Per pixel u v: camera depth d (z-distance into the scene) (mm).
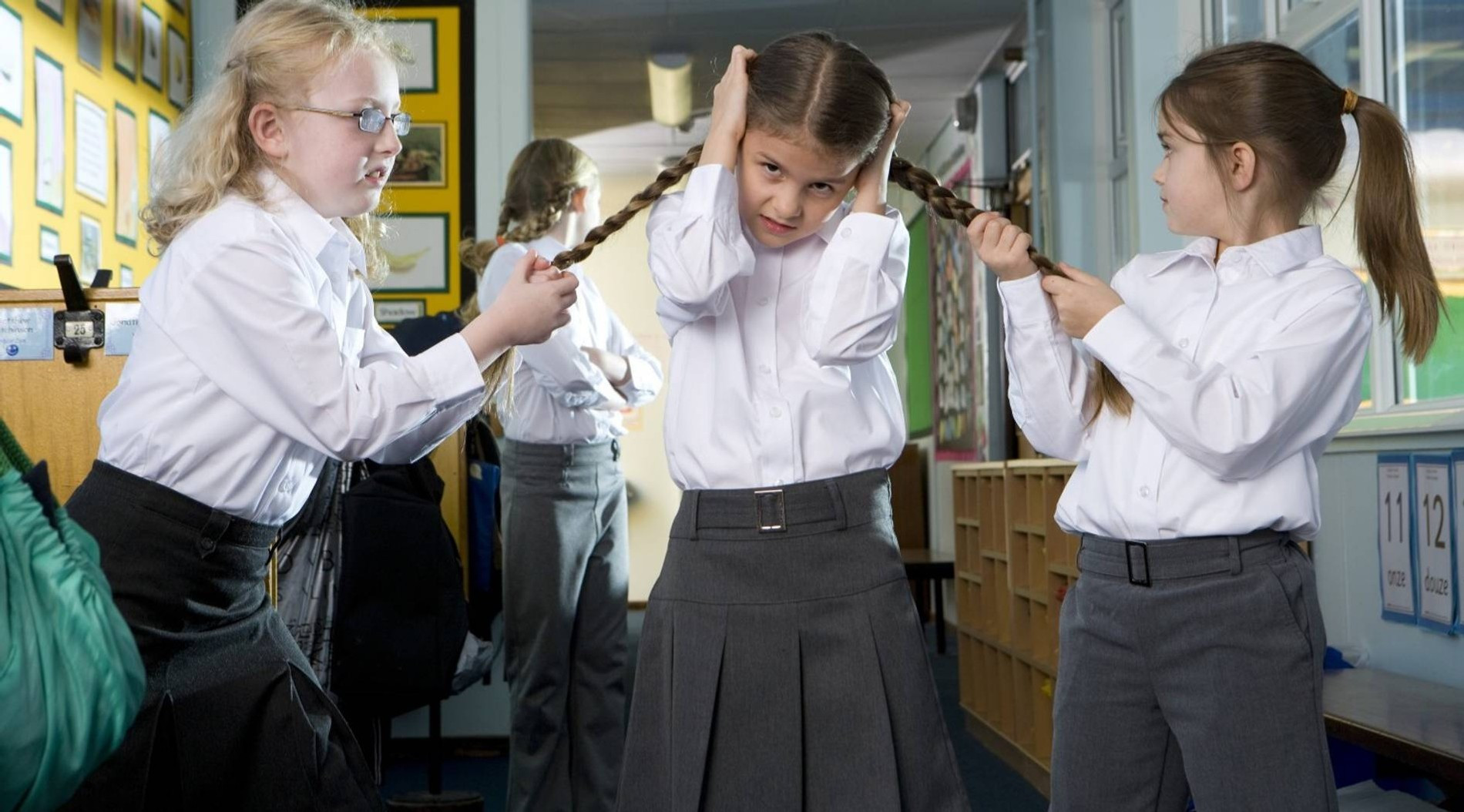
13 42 3154
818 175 1665
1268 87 1745
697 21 7426
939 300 9727
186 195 1686
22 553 1284
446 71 4852
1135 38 4414
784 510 1692
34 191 3258
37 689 1263
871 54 8016
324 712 1742
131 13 3936
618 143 10320
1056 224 5477
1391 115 1810
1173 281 1848
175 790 1634
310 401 1593
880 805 1654
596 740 3246
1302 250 1765
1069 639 1821
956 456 9023
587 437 3201
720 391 1739
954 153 9461
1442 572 2928
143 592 1588
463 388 1669
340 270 1771
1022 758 4305
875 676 1676
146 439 1604
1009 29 7602
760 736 1680
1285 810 1622
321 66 1698
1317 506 1713
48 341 2445
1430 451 3004
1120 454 1765
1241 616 1644
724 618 1694
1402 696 2777
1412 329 1823
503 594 3254
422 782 4199
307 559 2920
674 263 1683
